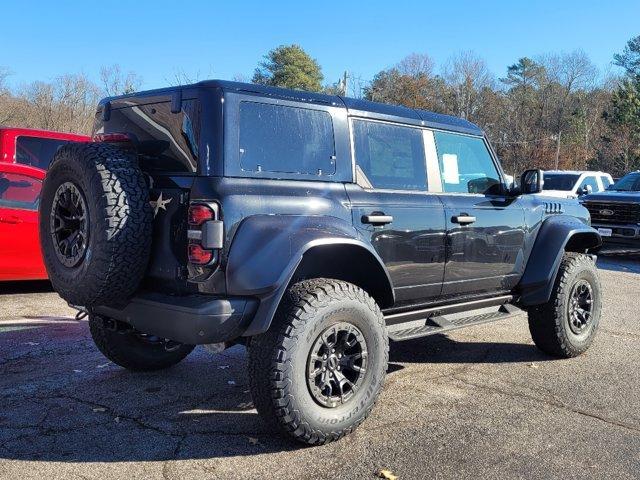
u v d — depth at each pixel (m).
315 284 3.75
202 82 3.68
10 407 4.22
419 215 4.49
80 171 3.54
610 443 3.86
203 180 3.50
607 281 10.86
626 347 6.27
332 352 3.74
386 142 4.50
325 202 3.92
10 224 7.45
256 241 3.46
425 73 66.75
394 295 4.39
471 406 4.45
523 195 5.48
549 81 76.19
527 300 5.58
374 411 4.30
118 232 3.44
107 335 4.72
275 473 3.37
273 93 3.88
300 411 3.55
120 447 3.64
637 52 77.38
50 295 8.08
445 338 6.50
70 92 36.06
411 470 3.43
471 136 5.23
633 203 13.28
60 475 3.28
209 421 4.05
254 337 3.60
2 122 34.94
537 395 4.73
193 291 3.50
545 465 3.54
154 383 4.78
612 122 61.22
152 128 3.94
